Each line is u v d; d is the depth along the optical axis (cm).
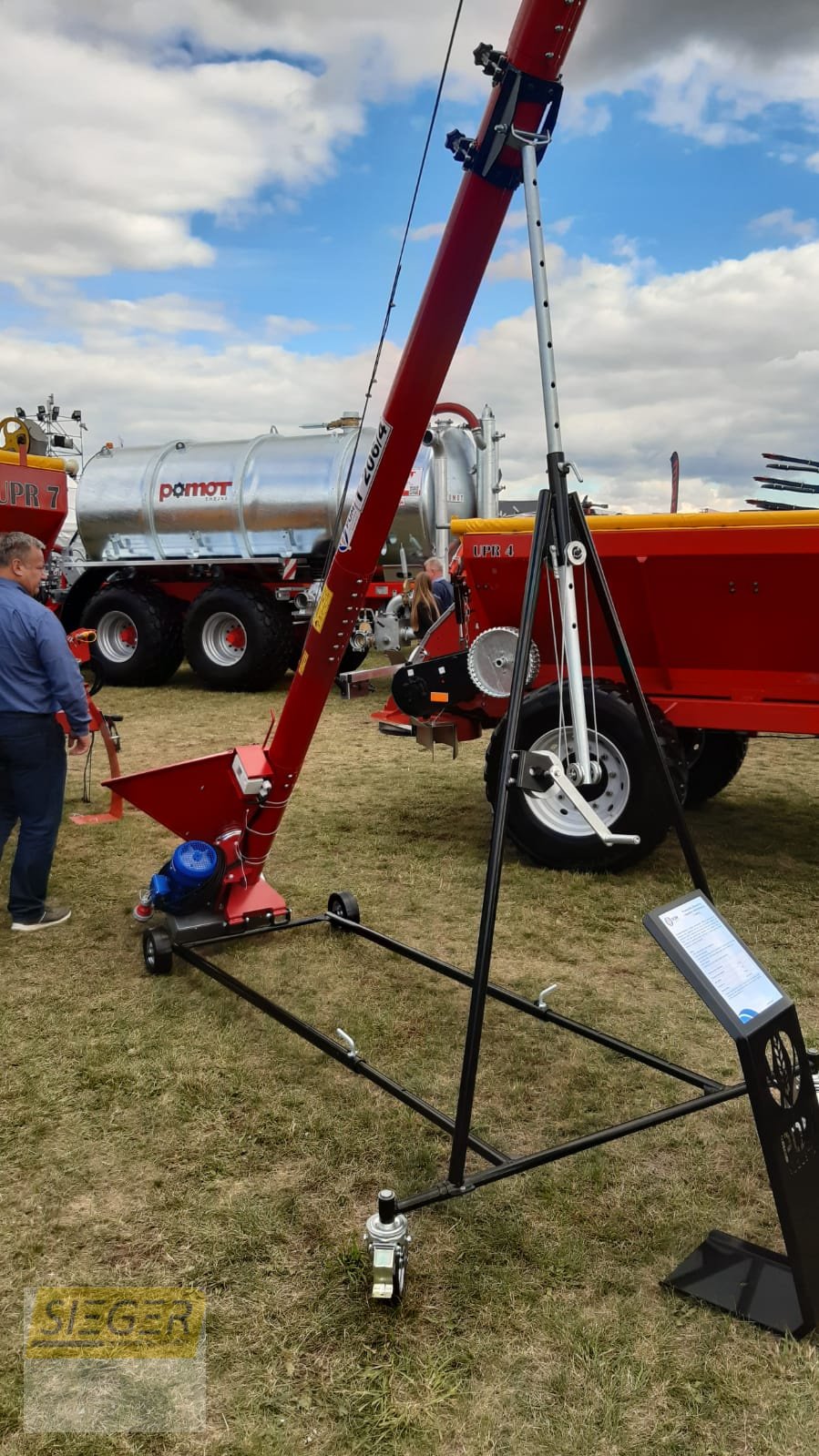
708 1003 186
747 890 441
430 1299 198
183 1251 213
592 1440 166
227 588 1025
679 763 434
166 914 374
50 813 384
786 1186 184
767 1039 187
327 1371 181
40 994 337
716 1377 179
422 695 502
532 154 213
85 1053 296
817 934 391
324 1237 217
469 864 482
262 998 304
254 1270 207
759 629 432
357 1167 241
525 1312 194
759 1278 200
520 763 216
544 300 214
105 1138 254
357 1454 164
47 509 546
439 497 984
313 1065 291
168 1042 304
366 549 289
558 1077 286
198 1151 248
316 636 313
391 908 423
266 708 936
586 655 484
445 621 523
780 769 712
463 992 343
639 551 426
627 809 438
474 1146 227
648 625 456
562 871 464
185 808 360
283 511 1005
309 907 425
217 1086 278
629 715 429
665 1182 237
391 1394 175
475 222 231
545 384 215
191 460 1052
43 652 362
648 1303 197
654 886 446
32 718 368
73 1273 206
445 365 251
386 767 714
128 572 1128
